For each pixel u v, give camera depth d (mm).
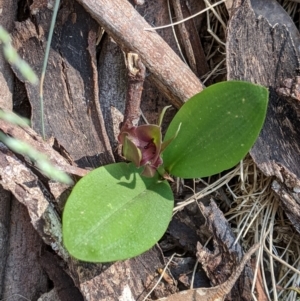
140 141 176
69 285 195
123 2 185
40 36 190
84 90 194
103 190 172
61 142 189
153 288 187
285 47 196
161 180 186
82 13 190
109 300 181
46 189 184
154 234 171
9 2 192
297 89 183
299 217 191
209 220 192
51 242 181
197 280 195
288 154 194
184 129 183
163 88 198
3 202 194
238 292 188
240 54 195
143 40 187
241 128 173
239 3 194
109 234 163
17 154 179
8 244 198
